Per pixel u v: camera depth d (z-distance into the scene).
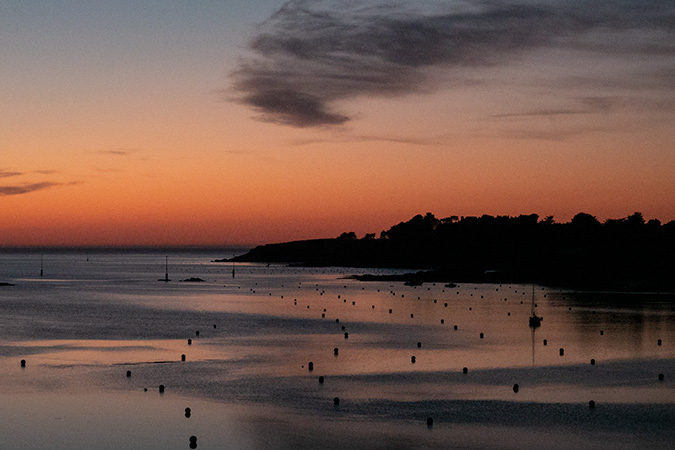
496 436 43.41
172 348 78.38
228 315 121.44
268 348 78.81
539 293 182.00
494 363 68.38
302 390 55.59
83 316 117.31
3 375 61.53
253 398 52.94
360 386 57.12
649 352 75.75
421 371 63.78
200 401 52.06
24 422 47.00
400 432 44.12
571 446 41.56
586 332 94.75
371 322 109.81
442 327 102.25
